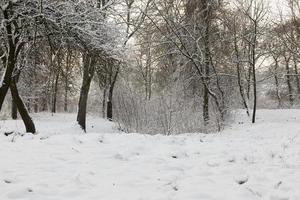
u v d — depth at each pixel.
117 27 15.78
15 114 34.41
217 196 6.53
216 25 29.94
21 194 6.38
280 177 7.50
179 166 8.49
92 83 43.28
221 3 29.78
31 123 16.34
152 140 11.53
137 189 6.85
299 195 6.42
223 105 27.38
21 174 7.51
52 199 6.23
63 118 35.97
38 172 7.69
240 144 11.37
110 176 7.60
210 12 28.50
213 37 29.94
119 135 12.19
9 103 42.56
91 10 14.75
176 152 9.70
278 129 23.33
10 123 23.12
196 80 29.59
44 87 40.03
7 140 11.02
